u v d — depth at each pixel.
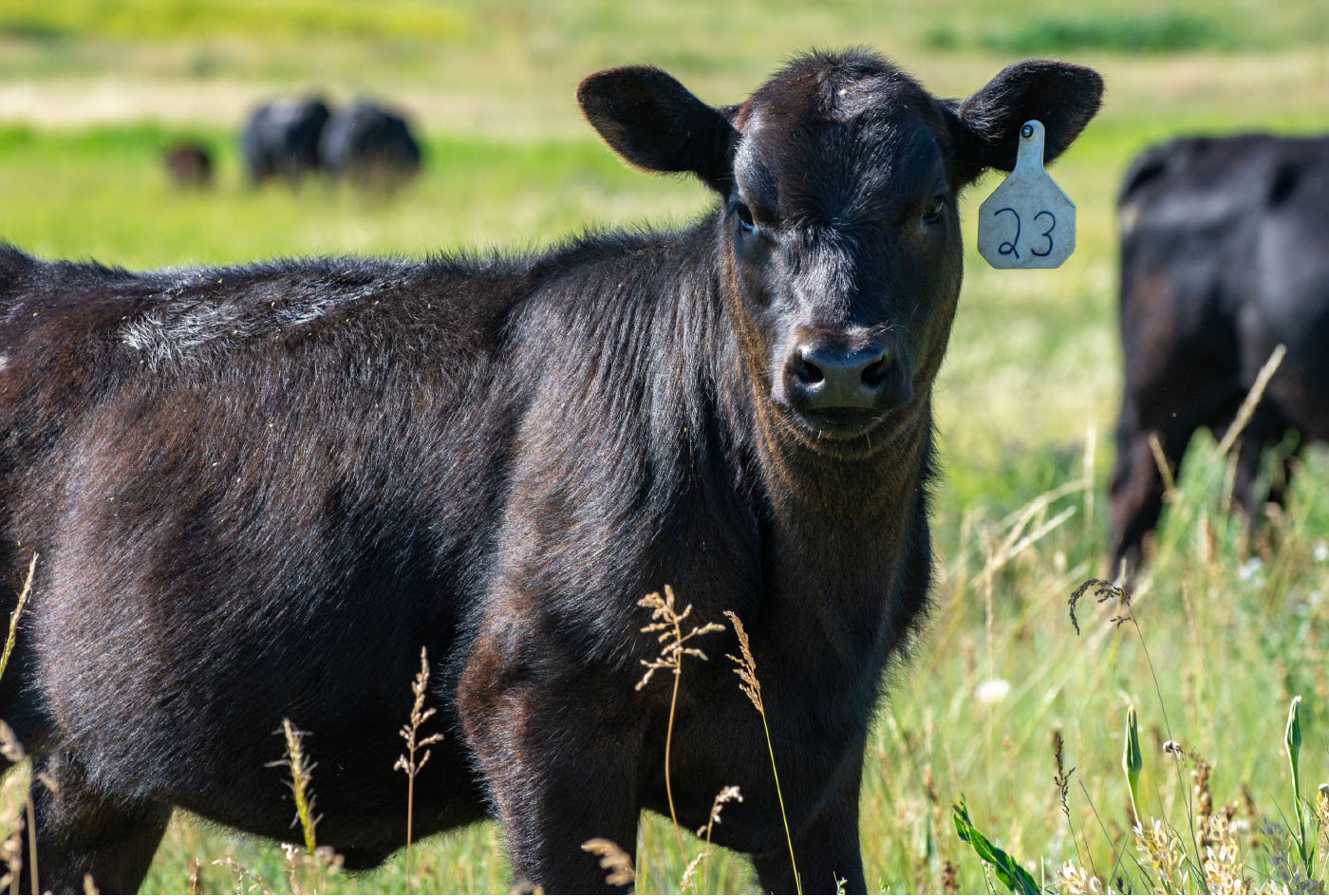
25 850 7.98
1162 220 14.46
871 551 6.50
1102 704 10.10
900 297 6.22
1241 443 14.26
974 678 9.66
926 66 94.38
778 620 6.48
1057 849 7.82
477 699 6.48
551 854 6.32
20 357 7.51
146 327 7.53
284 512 6.97
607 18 129.38
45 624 7.20
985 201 6.96
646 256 7.04
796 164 6.30
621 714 6.32
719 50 108.00
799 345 5.91
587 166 51.34
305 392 7.15
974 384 21.19
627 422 6.51
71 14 109.62
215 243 33.69
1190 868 6.68
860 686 6.64
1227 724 9.40
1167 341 14.39
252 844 8.77
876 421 6.01
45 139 57.41
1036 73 6.85
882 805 8.49
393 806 7.05
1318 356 13.48
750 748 6.46
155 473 7.12
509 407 6.83
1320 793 6.24
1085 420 18.78
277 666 6.88
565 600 6.29
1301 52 97.25
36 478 7.28
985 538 9.58
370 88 86.12
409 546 6.84
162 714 7.01
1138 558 14.16
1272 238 13.69
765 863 7.05
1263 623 10.41
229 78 89.69
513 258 7.55
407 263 7.69
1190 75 85.19
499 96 83.19
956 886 7.19
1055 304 29.44
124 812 8.00
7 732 6.22
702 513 6.41
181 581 6.98
